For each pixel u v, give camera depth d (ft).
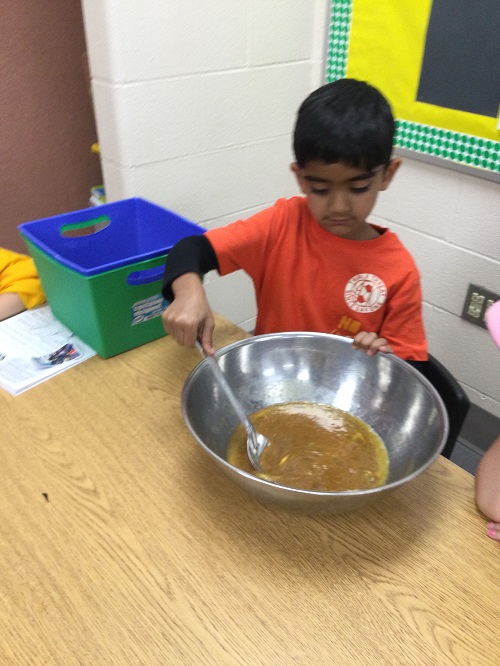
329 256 3.12
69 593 1.77
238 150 4.99
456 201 4.70
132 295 2.84
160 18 3.98
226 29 4.38
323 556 1.91
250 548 1.93
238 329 3.21
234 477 1.83
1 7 4.71
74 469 2.23
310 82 5.27
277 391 2.60
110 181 4.55
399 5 4.35
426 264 5.17
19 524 1.99
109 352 2.92
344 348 2.57
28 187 5.60
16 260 3.58
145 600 1.76
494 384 5.06
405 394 2.37
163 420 2.49
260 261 3.19
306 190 2.71
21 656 1.60
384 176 2.73
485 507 2.06
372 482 2.14
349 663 1.60
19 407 2.56
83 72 5.33
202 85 4.46
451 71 4.24
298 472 2.16
